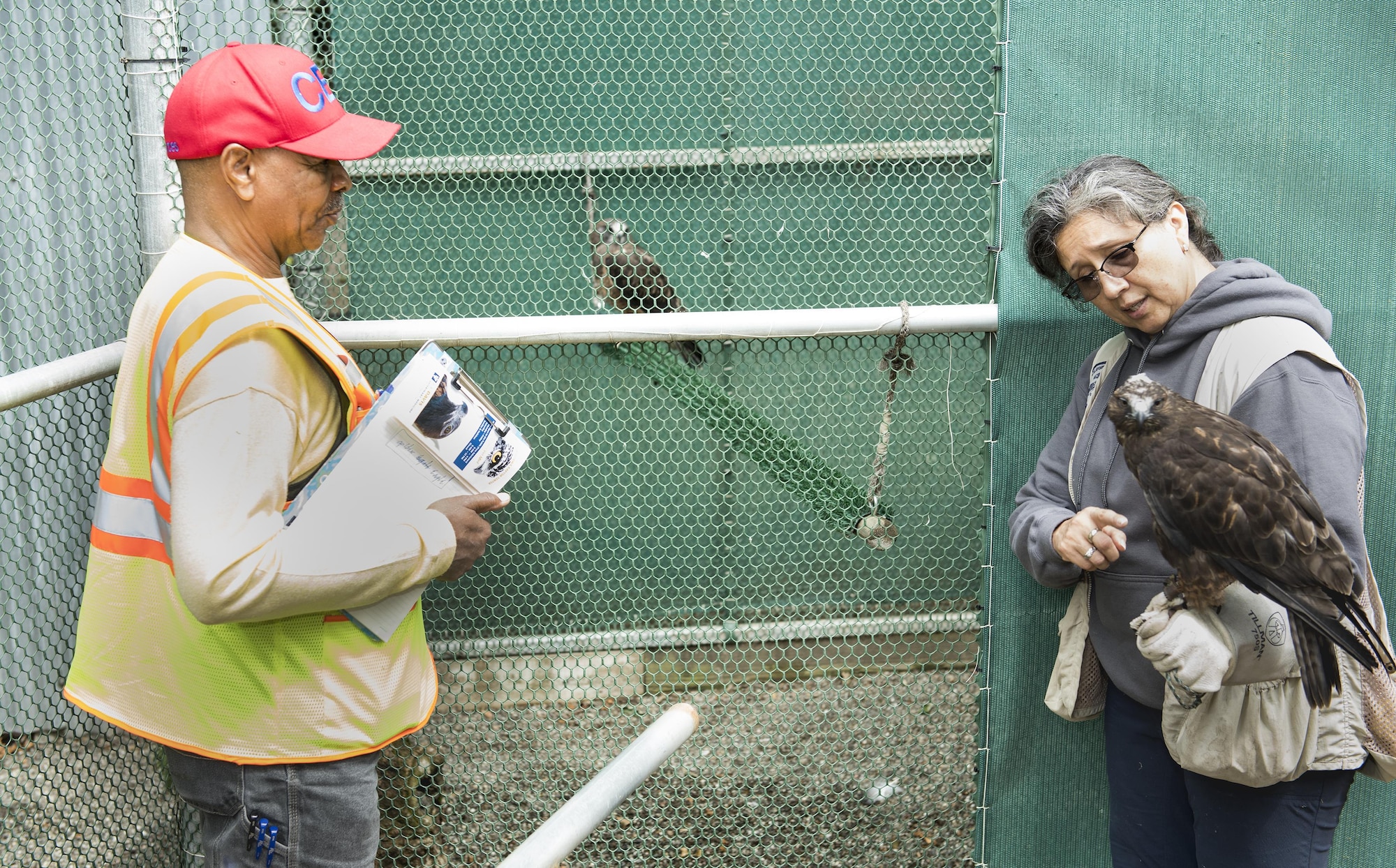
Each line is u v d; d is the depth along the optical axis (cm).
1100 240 163
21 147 195
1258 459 143
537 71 206
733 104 206
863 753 218
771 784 219
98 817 202
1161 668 155
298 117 141
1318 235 200
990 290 202
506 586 221
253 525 128
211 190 143
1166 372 171
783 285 212
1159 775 187
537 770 218
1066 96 196
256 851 146
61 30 198
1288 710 155
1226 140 197
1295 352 154
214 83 138
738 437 211
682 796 221
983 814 215
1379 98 194
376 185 209
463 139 209
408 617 158
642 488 216
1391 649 184
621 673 218
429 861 218
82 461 207
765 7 202
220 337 130
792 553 217
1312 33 192
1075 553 167
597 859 223
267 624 140
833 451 211
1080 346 200
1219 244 202
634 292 204
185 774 148
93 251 206
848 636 216
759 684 218
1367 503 208
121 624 143
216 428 128
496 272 213
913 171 205
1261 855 165
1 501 206
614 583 220
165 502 138
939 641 216
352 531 137
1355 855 214
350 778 149
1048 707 200
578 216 211
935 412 209
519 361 211
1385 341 203
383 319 213
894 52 202
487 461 152
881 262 210
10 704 203
